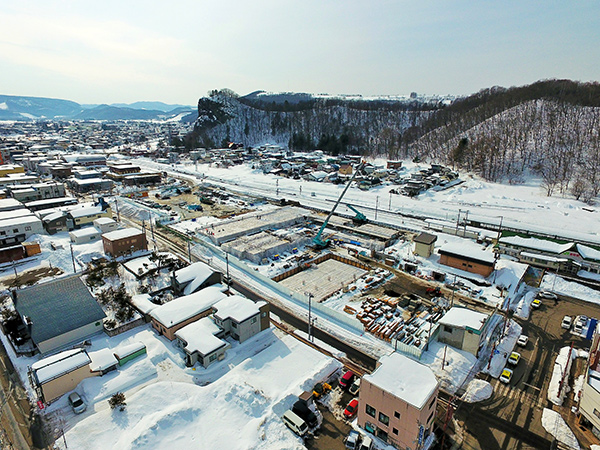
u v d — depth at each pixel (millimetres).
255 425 23688
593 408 23938
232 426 23953
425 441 22703
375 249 55031
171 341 33281
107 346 32344
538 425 24688
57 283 37094
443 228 63938
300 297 40906
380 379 23344
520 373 29703
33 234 57906
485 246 57344
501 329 35594
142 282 44031
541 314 38719
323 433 23891
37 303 34156
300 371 29297
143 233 53844
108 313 37156
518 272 46750
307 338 34062
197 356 30406
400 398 21641
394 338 33438
